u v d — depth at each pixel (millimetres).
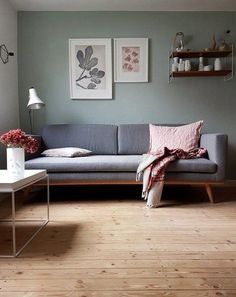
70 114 3348
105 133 3152
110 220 2107
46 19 3275
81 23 3285
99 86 3312
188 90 3312
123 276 1292
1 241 1729
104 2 3072
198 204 2541
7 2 3016
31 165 2510
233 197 2787
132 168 2543
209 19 3285
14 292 1173
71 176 2549
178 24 3289
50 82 3318
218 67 3076
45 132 3152
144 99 3336
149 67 3309
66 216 2223
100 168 2529
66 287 1206
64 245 1653
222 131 3318
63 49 3299
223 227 1937
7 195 2873
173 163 2490
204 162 2500
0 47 2885
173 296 1132
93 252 1553
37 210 2391
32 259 1477
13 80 3184
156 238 1745
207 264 1401
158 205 2471
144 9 3238
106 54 3291
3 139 1811
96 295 1146
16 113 3254
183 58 3266
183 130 2924
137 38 3281
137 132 3141
